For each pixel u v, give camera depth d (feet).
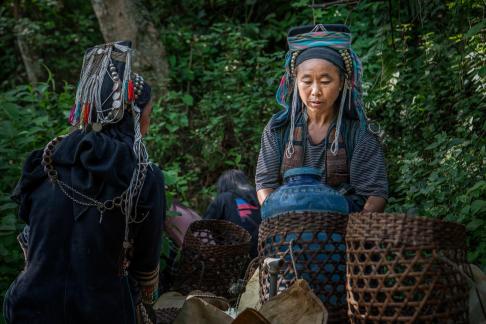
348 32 10.38
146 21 27.30
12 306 8.08
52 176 8.16
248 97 24.03
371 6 23.04
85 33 32.53
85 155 8.04
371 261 8.15
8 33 32.81
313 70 10.20
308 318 8.13
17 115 15.39
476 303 9.01
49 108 20.51
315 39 10.33
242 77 25.36
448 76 18.57
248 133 23.84
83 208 8.04
